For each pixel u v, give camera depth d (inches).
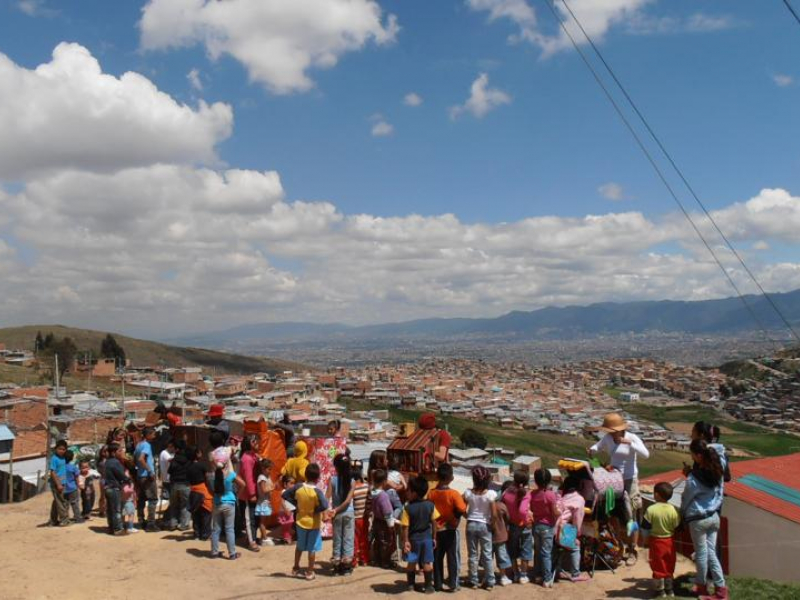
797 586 362.6
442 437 472.1
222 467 449.7
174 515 539.5
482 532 382.0
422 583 390.3
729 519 399.9
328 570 424.5
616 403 7519.7
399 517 423.2
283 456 514.6
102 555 463.2
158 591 382.3
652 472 3376.0
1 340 6820.9
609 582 387.2
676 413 6624.0
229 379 5782.5
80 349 6018.7
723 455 358.0
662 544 361.1
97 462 590.6
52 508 564.1
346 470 458.3
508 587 384.8
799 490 430.9
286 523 495.2
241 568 428.5
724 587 343.0
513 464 2468.0
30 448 1536.7
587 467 407.8
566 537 387.5
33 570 426.9
